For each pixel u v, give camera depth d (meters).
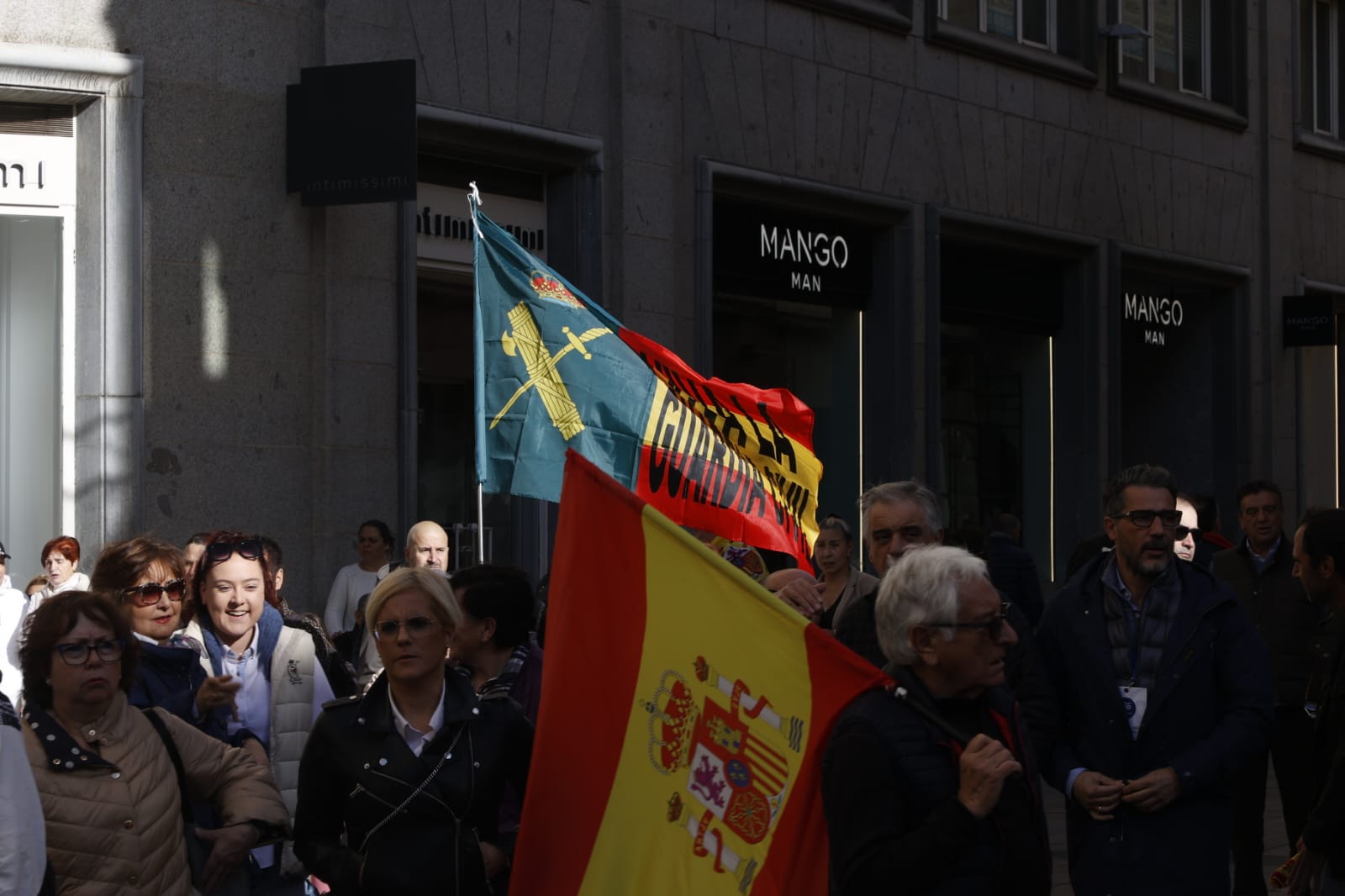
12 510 10.96
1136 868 5.45
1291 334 22.28
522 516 13.51
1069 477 19.03
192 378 11.09
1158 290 20.70
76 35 10.77
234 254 11.28
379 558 11.19
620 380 7.93
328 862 4.52
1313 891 5.74
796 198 15.41
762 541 7.95
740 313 15.31
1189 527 8.70
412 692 4.61
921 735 3.87
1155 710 5.54
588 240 13.59
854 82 15.96
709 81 14.53
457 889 4.48
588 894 4.30
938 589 3.91
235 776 4.91
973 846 3.81
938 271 16.86
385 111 11.16
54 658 4.52
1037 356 18.92
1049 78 18.36
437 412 12.88
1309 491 23.30
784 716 4.10
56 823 4.45
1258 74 22.09
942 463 17.41
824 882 4.03
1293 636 8.26
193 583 6.27
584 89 13.57
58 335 10.93
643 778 4.29
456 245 12.98
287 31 11.58
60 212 10.91
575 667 4.45
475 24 12.67
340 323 11.79
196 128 11.14
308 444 11.66
